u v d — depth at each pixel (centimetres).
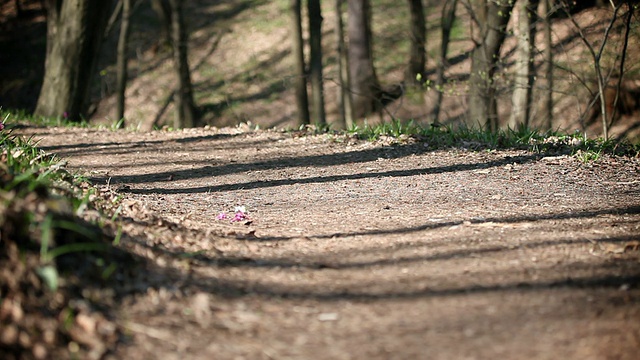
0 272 316
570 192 663
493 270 412
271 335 324
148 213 527
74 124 1233
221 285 378
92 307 324
